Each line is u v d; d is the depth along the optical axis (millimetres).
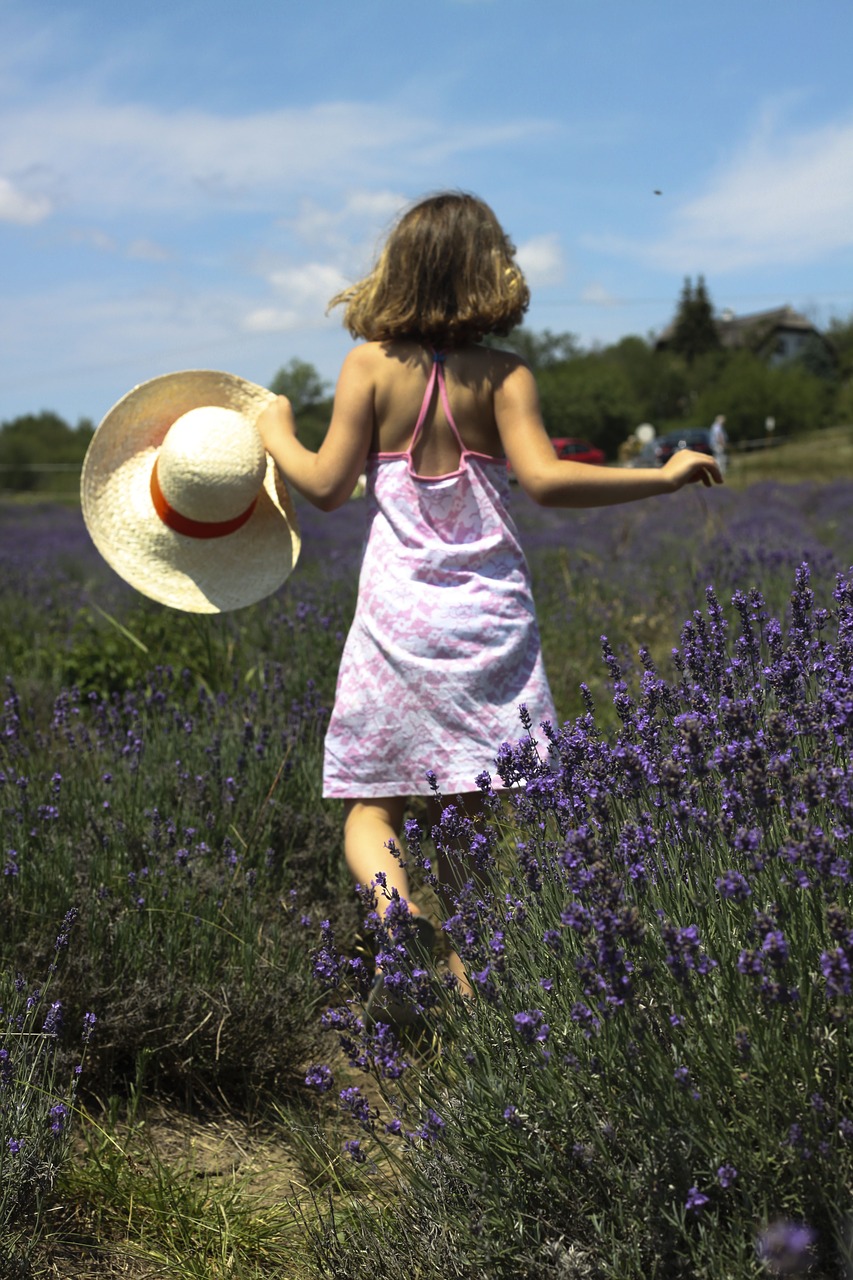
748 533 11844
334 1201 2418
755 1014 1790
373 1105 2773
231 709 4836
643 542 12344
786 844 2018
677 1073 1771
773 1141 1734
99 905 3059
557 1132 1931
